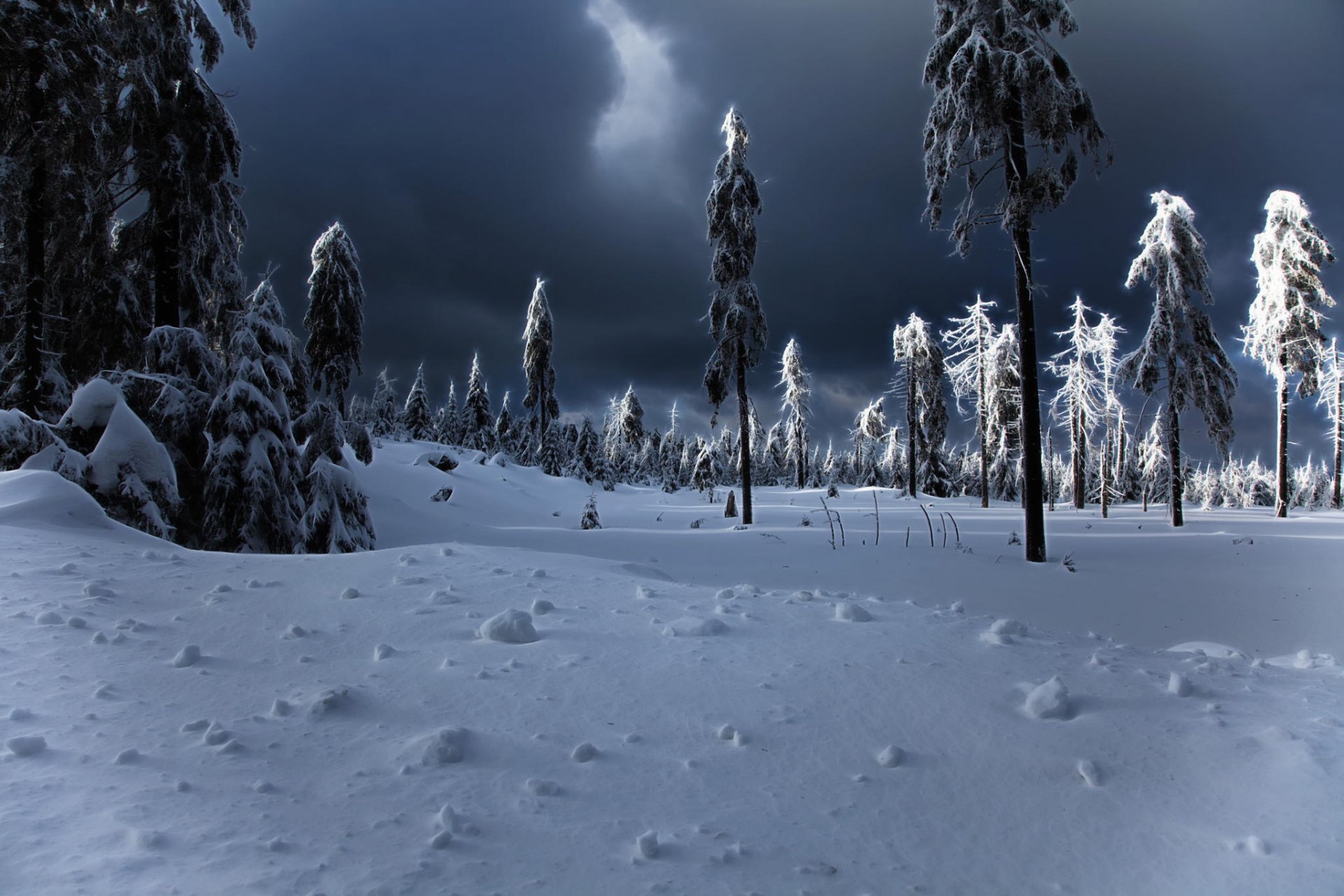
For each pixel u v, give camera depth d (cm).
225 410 1534
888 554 1736
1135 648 517
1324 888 241
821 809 292
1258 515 3136
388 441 5409
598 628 513
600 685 407
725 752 335
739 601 610
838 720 370
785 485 8106
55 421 1634
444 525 2508
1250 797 298
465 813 274
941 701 393
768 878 246
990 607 1233
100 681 390
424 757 314
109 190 1792
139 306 1883
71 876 221
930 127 1781
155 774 293
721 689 405
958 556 1684
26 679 385
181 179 1739
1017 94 1673
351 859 241
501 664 436
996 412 4022
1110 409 3325
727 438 9062
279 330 1655
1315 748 328
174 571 641
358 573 654
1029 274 1672
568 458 5941
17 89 1532
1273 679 445
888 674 430
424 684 404
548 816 276
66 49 1539
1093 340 3331
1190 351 2581
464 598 580
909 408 4519
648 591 623
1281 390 2988
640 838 254
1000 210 1659
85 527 822
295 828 259
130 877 223
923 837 276
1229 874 252
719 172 2944
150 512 1262
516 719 362
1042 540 1638
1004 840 275
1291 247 2925
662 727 359
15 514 791
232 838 250
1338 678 456
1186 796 302
